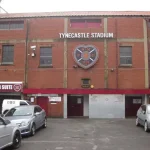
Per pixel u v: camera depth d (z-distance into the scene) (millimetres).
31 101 26922
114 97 26484
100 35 26953
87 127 19172
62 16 27281
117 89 26453
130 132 16625
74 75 26891
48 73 27047
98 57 26859
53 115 26719
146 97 26562
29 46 27406
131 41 26953
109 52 26922
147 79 26641
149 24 27188
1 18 27734
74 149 11383
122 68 26781
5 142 10508
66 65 26984
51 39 27281
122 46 27031
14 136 11352
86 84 26703
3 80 27375
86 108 27859
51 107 26828
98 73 26797
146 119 16797
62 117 26609
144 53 26859
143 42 26953
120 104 26438
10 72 27359
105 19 27172
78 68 26938
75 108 28000
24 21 27672
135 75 26719
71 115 27953
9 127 10938
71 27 27391
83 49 26859
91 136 14992
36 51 27297
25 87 27125
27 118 15055
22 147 11875
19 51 27484
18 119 14805
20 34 27609
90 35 27000
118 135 15391
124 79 26719
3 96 27594
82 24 27484
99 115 26391
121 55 27047
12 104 24031
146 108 17844
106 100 26484
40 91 26766
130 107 27609
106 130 17562
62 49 27172
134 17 27125
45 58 27359
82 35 26953
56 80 26969
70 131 17062
